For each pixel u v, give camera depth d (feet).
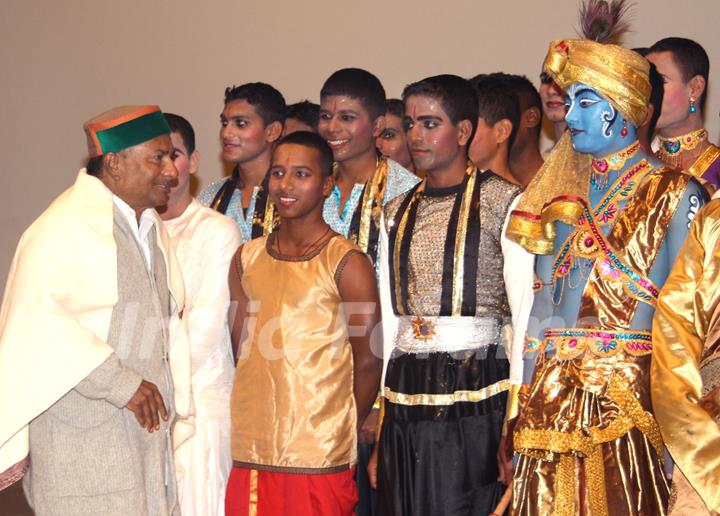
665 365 9.30
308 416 11.53
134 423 10.76
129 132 10.97
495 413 11.43
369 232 13.01
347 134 13.37
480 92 13.80
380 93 13.61
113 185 11.07
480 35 19.95
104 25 23.54
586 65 9.73
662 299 9.39
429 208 11.90
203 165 22.72
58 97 24.08
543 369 9.95
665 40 12.94
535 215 10.30
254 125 14.33
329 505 11.44
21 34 24.35
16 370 10.19
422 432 11.44
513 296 11.03
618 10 10.30
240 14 22.24
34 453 10.63
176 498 11.21
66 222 10.56
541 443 9.69
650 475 9.65
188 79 22.76
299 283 11.76
